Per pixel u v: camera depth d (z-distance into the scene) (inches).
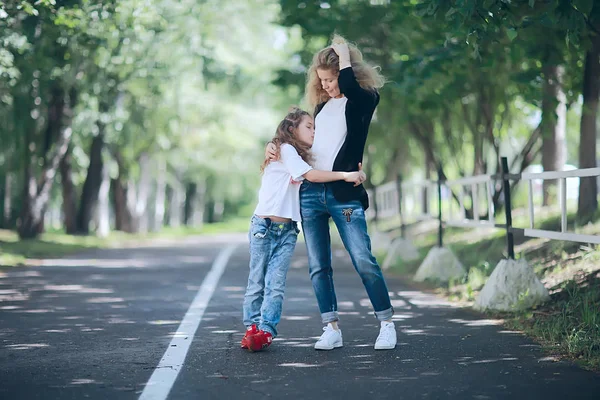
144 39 1127.0
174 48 1280.8
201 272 823.1
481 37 484.1
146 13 878.4
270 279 373.7
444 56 722.2
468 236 959.6
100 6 802.2
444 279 668.7
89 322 458.0
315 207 373.4
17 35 821.9
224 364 333.7
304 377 308.2
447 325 441.4
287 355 354.0
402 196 896.3
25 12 756.6
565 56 737.0
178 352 361.1
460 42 717.3
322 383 297.9
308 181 375.6
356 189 370.6
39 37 928.3
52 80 1155.9
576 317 425.4
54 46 1007.0
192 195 4148.6
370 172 1822.1
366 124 371.6
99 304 545.0
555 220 765.3
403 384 295.7
